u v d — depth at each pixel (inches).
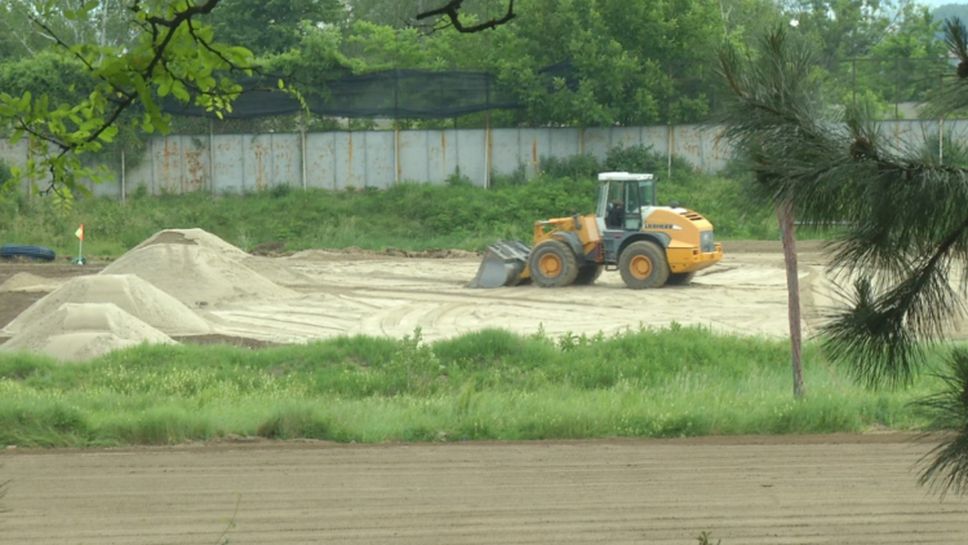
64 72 1969.7
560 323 1721.2
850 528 652.1
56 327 1453.0
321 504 705.6
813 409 953.5
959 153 268.8
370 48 3282.5
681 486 749.9
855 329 281.6
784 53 303.9
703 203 2933.1
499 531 647.1
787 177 281.1
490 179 3189.0
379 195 3095.5
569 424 930.1
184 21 281.1
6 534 641.6
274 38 3174.2
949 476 287.0
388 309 1884.8
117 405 1037.8
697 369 1280.8
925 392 960.3
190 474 785.6
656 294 2009.1
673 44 3132.4
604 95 3122.5
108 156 3041.3
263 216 3006.9
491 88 3088.1
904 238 272.4
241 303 1935.3
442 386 1231.5
